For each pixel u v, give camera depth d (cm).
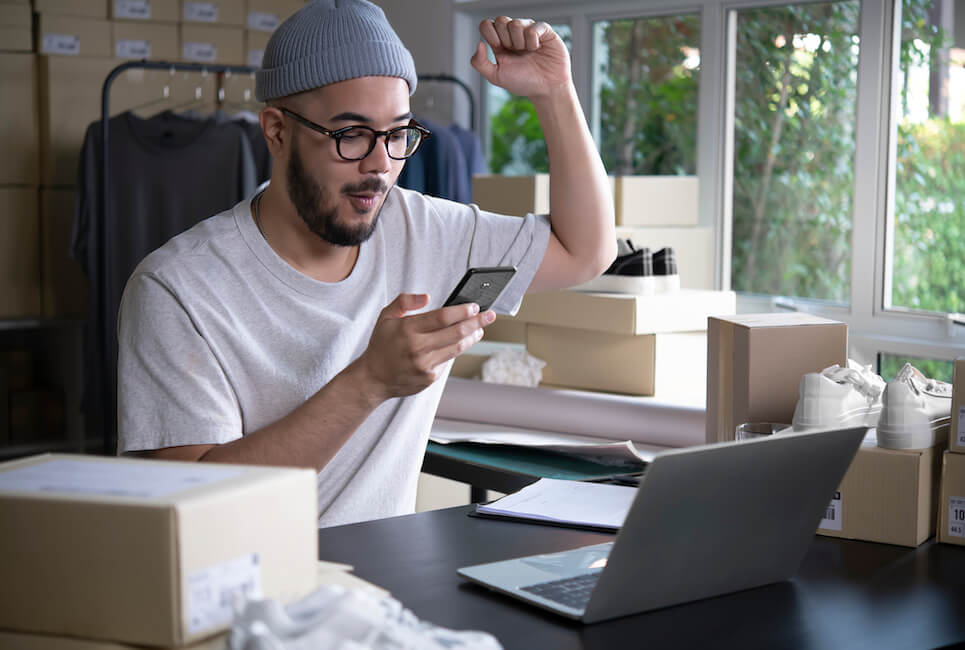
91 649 92
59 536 93
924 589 128
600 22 410
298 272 170
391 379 144
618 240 292
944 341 310
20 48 417
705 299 287
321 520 175
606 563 111
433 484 315
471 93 436
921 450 146
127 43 434
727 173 370
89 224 410
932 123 312
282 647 82
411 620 89
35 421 449
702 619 116
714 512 116
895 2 318
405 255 188
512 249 195
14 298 428
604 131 412
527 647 106
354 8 161
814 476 124
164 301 159
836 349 179
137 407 156
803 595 125
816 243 347
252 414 168
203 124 421
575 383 296
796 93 348
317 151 159
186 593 90
